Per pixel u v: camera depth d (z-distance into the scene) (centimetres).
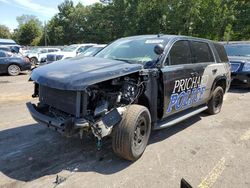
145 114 405
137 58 461
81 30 7931
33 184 342
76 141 475
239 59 1039
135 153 398
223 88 696
